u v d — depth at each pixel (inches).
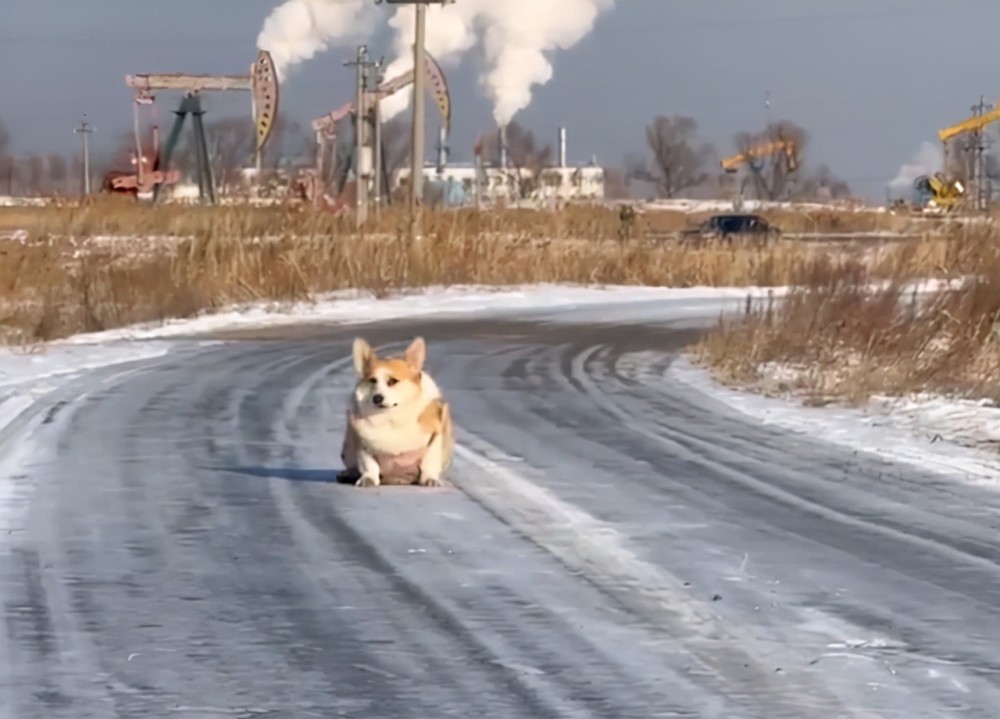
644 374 1659.7
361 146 4249.5
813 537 792.9
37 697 514.6
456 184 6097.4
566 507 864.9
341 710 502.6
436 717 495.5
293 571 703.1
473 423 1229.7
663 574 701.9
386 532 791.1
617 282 3380.9
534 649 575.8
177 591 665.0
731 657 565.9
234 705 507.2
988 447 1132.5
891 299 1694.1
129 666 550.9
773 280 3449.8
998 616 630.5
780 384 1505.9
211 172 5767.7
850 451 1109.7
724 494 919.0
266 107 6018.7
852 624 616.1
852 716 497.7
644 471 1000.2
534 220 3654.0
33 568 707.4
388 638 590.2
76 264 2571.4
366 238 3132.4
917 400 1390.3
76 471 978.7
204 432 1160.2
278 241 2979.8
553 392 1473.9
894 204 6392.7
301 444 1102.4
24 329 2063.2
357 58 4419.3
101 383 1483.8
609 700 513.7
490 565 717.3
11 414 1251.8
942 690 527.5
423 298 2903.5
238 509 852.6
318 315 2539.4
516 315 2608.3
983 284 1605.6
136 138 5974.4
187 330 2226.9
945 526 827.4
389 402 894.4
